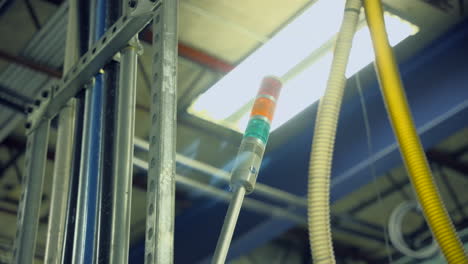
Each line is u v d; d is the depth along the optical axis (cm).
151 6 127
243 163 104
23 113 417
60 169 147
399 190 587
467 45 343
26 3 381
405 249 276
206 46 376
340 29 116
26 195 150
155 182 107
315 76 281
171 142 111
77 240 126
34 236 146
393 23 288
